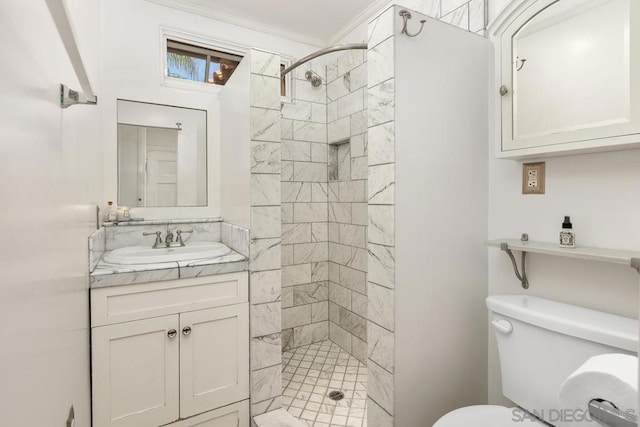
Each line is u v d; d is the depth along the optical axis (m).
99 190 1.85
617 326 0.98
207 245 2.15
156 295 1.54
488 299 1.28
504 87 1.29
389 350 1.26
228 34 2.46
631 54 0.94
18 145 0.41
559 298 1.25
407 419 1.28
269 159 1.85
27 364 0.46
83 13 1.26
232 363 1.73
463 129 1.41
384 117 1.28
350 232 2.59
